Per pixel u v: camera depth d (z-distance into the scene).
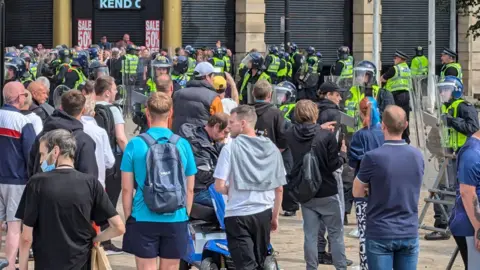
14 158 15.78
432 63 48.09
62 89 21.48
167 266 13.02
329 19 57.53
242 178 13.49
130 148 12.88
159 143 12.84
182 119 18.48
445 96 20.14
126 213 12.91
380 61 57.88
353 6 57.62
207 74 18.88
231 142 13.67
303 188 15.48
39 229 11.57
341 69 38.41
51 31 55.03
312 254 15.91
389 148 12.57
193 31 55.16
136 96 29.22
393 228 12.44
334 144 15.62
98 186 11.68
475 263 12.92
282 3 56.56
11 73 24.03
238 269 13.63
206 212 14.76
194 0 55.03
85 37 54.59
